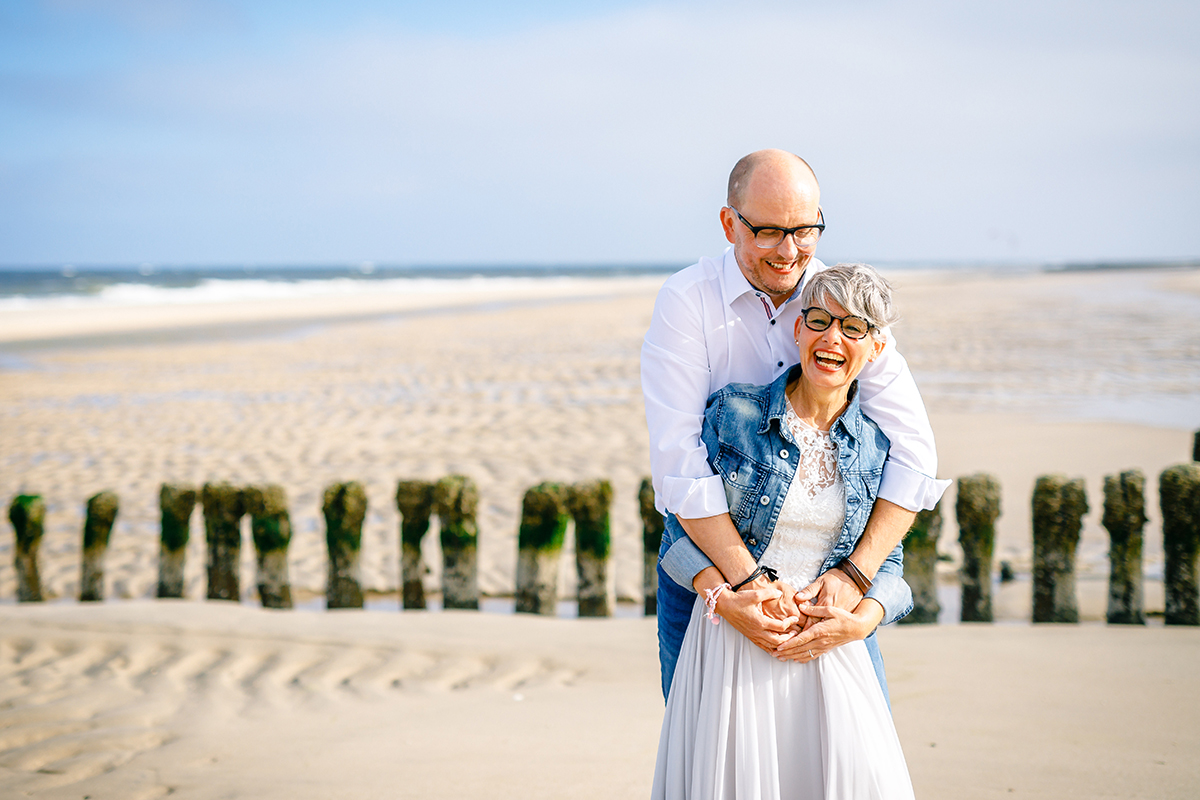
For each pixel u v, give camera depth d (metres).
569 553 6.32
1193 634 4.16
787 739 2.06
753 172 2.16
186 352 19.69
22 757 3.13
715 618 2.09
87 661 4.05
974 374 14.26
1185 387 12.58
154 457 9.60
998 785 2.83
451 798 2.81
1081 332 20.34
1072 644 4.06
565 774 2.97
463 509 4.76
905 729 3.26
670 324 2.30
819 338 2.06
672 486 2.14
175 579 5.11
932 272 94.25
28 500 5.26
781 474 2.11
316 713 3.51
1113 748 3.08
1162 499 4.33
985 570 4.49
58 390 14.30
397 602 5.56
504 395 13.36
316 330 25.20
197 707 3.57
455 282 68.31
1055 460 8.41
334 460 9.31
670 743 2.14
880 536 2.14
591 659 4.02
